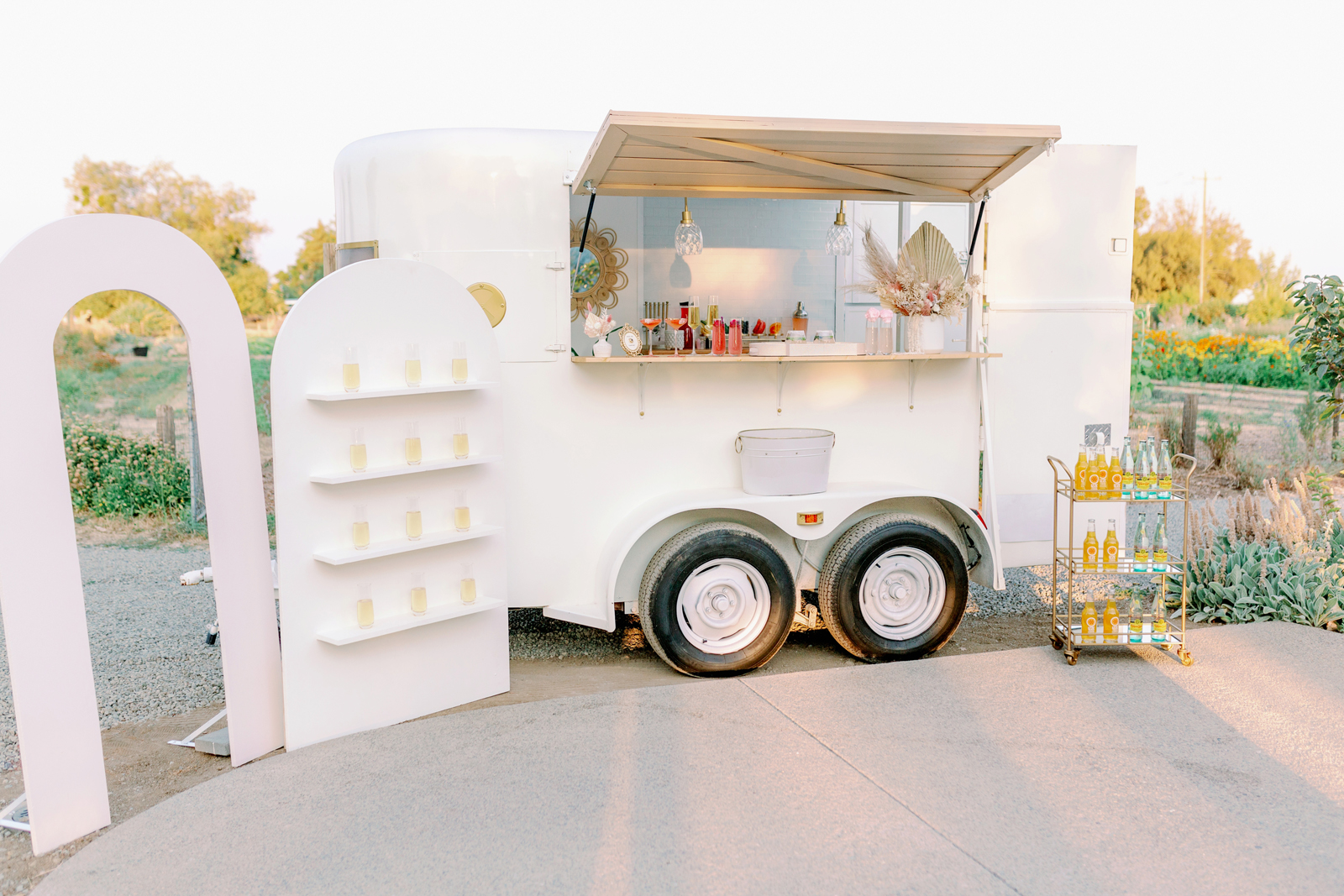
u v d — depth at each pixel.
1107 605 3.63
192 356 2.77
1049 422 4.37
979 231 4.18
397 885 2.12
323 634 3.01
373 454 3.16
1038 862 2.17
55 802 2.45
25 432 2.35
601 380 3.82
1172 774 2.63
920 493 3.86
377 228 3.75
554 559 3.84
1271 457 8.88
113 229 2.53
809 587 3.91
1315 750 2.79
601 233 4.55
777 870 2.15
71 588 2.46
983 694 3.30
